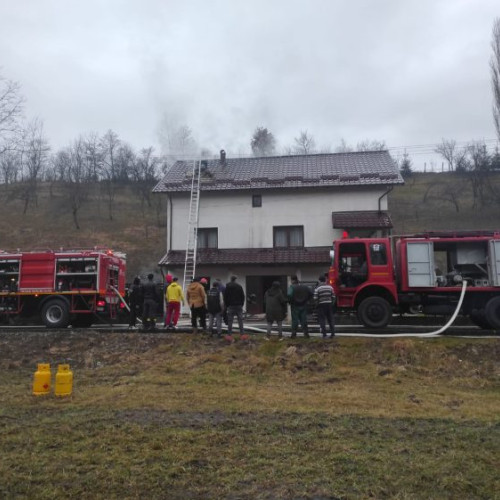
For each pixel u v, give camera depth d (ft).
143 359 39.78
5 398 28.91
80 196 167.53
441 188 185.57
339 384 32.53
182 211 82.12
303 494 15.30
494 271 43.04
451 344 38.29
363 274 45.32
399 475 16.69
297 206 79.15
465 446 19.52
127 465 17.67
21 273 54.70
